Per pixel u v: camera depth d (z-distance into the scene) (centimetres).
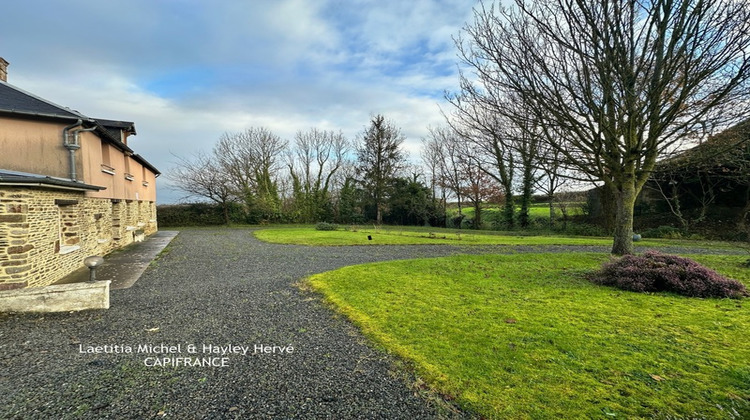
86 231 919
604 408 236
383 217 3108
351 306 496
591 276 666
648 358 309
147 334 402
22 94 845
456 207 3259
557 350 330
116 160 1224
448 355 326
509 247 1241
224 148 3075
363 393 268
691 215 1819
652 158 820
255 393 271
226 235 1822
